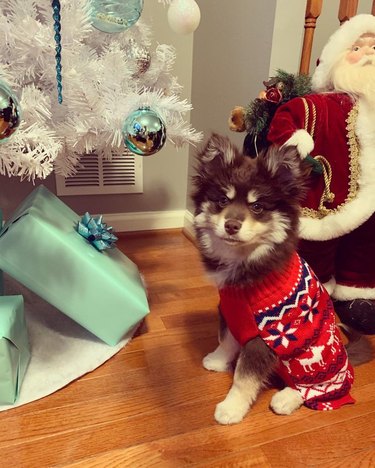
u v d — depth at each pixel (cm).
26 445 104
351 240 147
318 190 137
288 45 164
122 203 251
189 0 144
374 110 130
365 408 122
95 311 136
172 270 209
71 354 137
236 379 116
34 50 123
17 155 111
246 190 107
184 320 165
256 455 104
